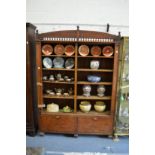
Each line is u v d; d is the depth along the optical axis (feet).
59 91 11.19
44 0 10.99
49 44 10.98
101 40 10.14
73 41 10.23
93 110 11.40
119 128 10.69
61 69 10.68
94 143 10.32
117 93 10.53
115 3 10.91
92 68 10.83
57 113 10.80
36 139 10.57
